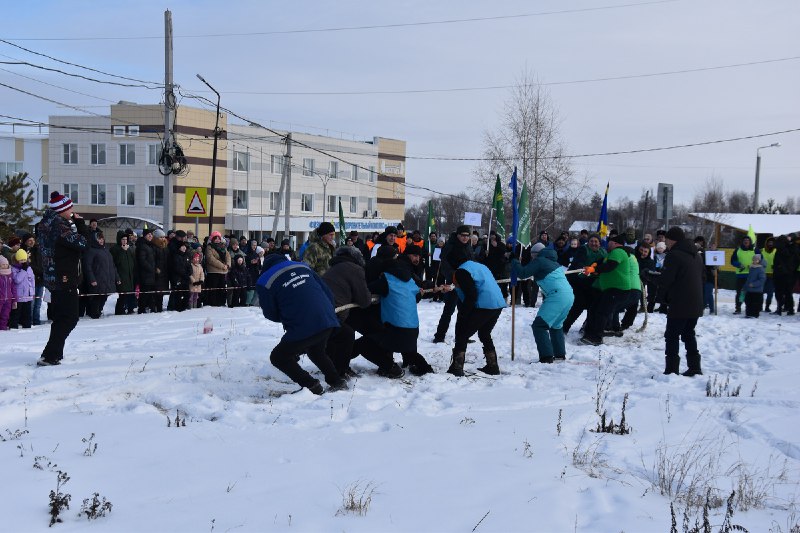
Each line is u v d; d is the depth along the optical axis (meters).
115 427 5.77
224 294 16.11
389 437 5.61
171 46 19.20
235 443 5.37
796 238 17.38
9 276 11.60
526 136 33.00
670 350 9.05
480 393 7.53
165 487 4.39
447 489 4.42
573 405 7.05
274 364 7.15
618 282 11.38
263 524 3.82
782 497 4.70
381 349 8.37
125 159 50.12
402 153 69.56
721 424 6.41
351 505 4.07
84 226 8.23
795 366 9.62
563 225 43.03
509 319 13.84
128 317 13.66
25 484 4.36
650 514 4.14
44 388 6.88
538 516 4.02
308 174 59.62
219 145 51.69
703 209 54.56
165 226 19.41
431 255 17.12
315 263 10.20
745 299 16.55
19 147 54.12
